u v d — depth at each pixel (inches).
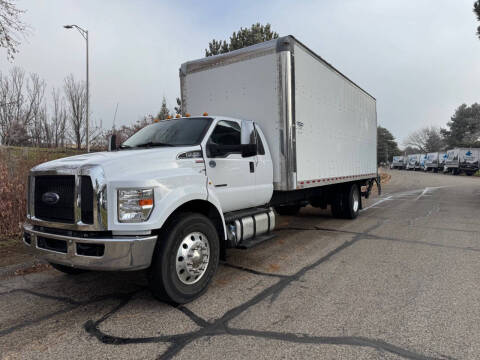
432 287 157.2
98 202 123.0
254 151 174.6
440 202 523.2
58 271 189.0
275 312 132.7
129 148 178.2
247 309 136.0
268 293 152.6
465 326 119.6
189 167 154.3
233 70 232.4
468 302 139.9
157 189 132.0
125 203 125.1
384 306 136.9
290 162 213.3
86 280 174.9
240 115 229.8
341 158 315.6
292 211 381.4
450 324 121.2
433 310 132.6
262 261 203.8
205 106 248.4
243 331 118.1
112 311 136.6
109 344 111.0
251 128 205.5
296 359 100.7
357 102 362.6
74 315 133.3
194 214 147.6
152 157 142.0
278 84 211.9
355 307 136.1
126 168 131.3
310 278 171.8
